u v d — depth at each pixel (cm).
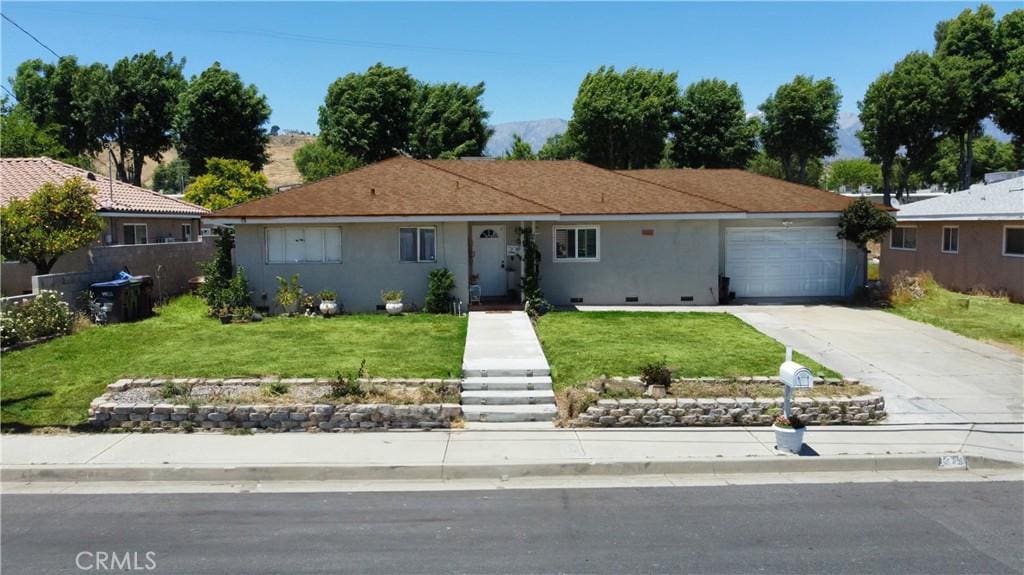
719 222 2198
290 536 654
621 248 2105
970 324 1762
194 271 2411
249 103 4722
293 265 1902
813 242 2241
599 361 1298
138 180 5062
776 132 5025
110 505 741
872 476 855
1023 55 4019
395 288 1920
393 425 996
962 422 1038
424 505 741
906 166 4700
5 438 928
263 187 3878
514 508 732
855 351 1465
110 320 1689
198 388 1075
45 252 1697
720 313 1906
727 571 579
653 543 638
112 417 977
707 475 855
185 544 636
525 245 1967
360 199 1934
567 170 2364
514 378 1159
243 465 835
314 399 1027
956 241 2512
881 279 2827
